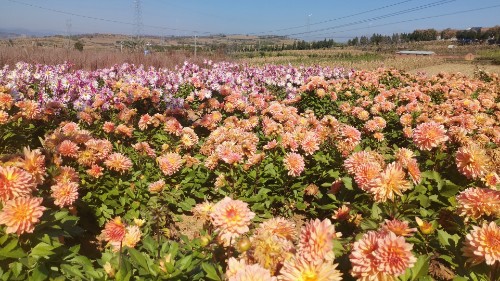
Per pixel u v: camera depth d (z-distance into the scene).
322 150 5.51
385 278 1.80
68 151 4.24
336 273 1.73
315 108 10.70
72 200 3.26
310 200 5.43
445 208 3.29
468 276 2.40
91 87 8.92
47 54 18.38
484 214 2.63
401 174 2.80
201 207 2.84
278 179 5.09
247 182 5.00
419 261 2.15
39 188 3.54
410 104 8.83
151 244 2.75
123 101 8.31
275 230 2.24
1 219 2.21
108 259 2.57
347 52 81.75
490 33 120.44
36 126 6.54
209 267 2.08
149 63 19.81
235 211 2.04
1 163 2.87
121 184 4.50
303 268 1.74
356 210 3.52
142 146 5.30
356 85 13.41
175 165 4.87
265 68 17.17
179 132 6.05
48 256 2.62
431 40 136.00
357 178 3.24
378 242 1.81
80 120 6.73
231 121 7.13
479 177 3.47
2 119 5.34
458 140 4.35
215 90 11.12
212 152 5.36
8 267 2.49
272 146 5.19
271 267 1.94
